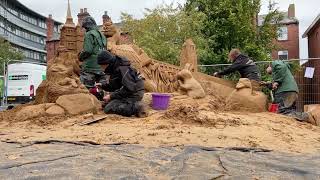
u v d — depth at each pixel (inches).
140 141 218.5
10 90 944.9
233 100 392.8
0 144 206.8
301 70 604.4
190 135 237.8
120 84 323.0
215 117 299.0
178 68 461.1
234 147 204.5
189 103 365.4
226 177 143.3
